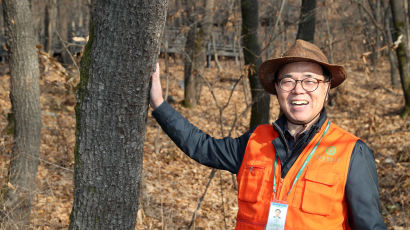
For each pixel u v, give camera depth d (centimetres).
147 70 166
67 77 423
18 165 414
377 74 2084
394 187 630
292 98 185
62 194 521
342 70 190
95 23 162
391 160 759
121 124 170
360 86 1744
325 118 188
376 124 687
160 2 155
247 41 558
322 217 164
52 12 1639
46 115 884
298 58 184
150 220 478
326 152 174
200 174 755
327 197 164
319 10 606
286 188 172
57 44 1720
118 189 179
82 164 175
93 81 165
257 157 186
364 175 167
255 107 580
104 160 173
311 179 168
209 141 208
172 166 776
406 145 823
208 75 1752
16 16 402
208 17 1120
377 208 165
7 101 1005
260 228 173
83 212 180
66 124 876
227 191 687
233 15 680
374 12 1697
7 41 404
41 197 479
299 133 189
